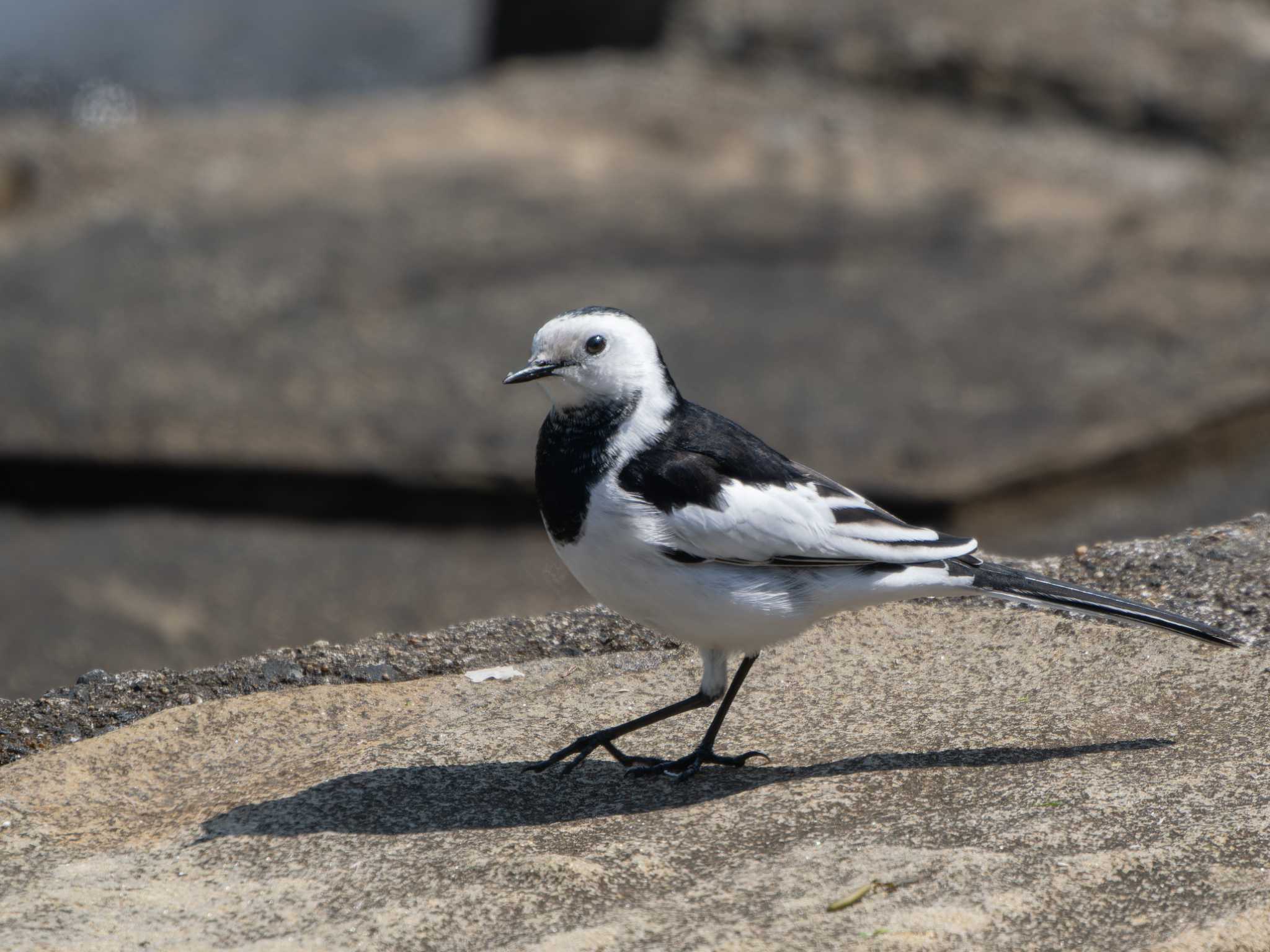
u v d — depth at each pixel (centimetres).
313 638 1384
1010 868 493
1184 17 2506
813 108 2430
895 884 485
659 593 573
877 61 2488
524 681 695
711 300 1906
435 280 1945
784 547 564
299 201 2156
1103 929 464
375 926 481
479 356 1775
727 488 564
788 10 2597
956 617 718
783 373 1744
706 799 568
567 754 593
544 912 483
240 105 3181
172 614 1417
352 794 583
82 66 3309
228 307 1880
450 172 2239
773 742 618
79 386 1706
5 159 2266
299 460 1595
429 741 632
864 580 578
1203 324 1819
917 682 663
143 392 1697
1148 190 2192
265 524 1589
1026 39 2462
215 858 539
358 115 2473
